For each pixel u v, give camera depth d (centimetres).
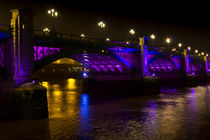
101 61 4759
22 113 2203
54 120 2450
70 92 4712
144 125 2355
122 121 2489
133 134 2066
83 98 3984
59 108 3111
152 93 4722
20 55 2405
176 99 4094
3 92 2189
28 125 2055
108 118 2609
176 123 2447
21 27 2434
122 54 4769
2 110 2153
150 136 2014
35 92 2238
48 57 3167
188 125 2369
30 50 2520
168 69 7406
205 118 2670
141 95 4525
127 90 4906
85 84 5841
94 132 2097
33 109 2223
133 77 4878
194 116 2770
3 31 2341
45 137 1875
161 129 2219
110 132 2106
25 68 2453
